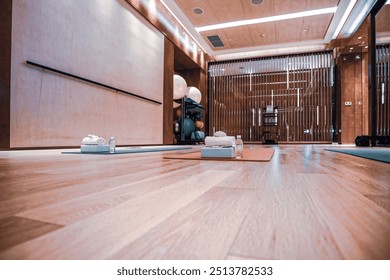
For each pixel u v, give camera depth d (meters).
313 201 0.70
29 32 3.24
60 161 1.91
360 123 8.20
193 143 8.31
